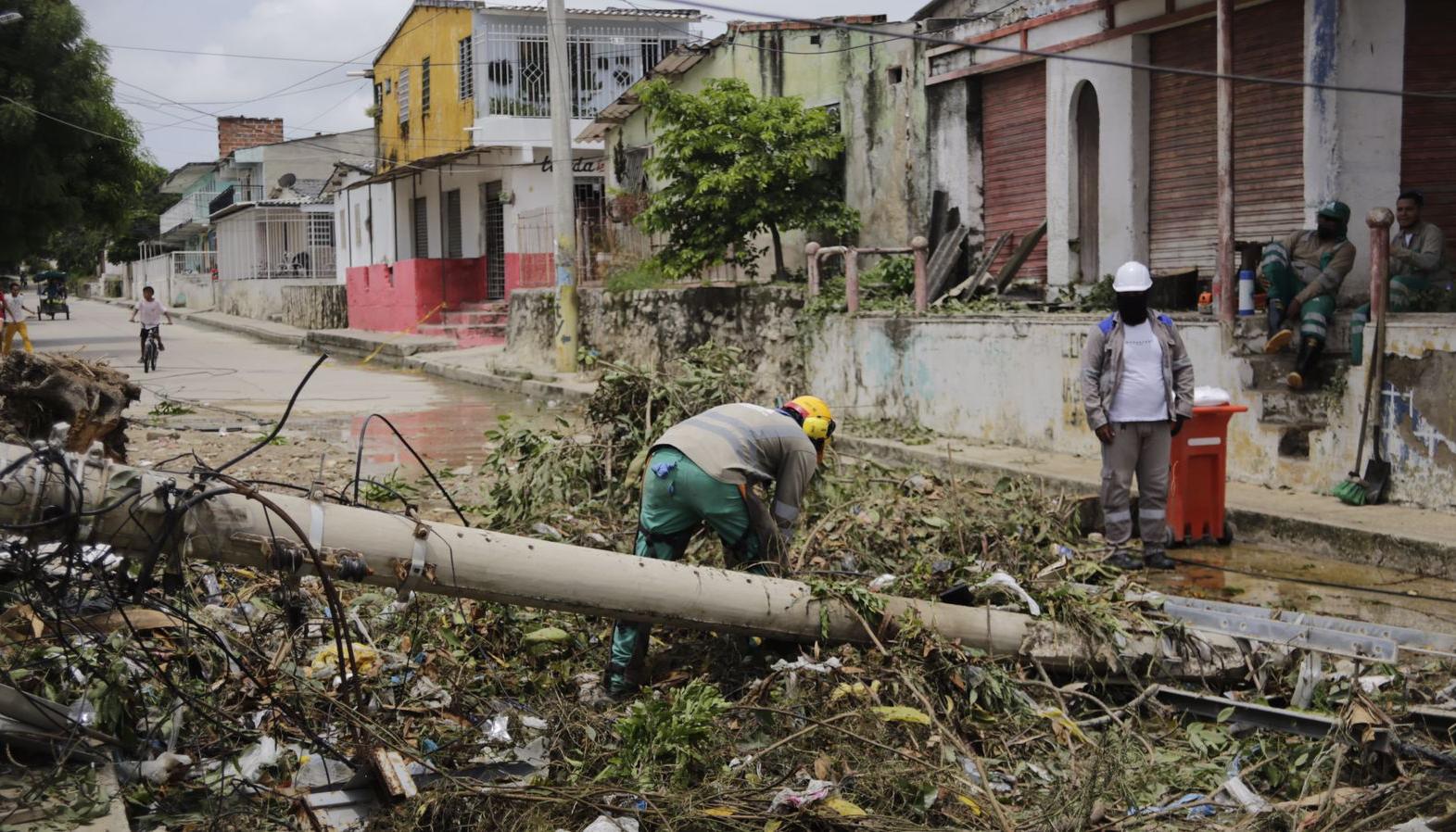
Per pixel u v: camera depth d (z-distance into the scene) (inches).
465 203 1259.2
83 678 185.2
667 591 201.2
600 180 1156.5
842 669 204.8
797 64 748.0
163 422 589.3
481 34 1122.7
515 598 192.9
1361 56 418.6
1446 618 274.8
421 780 179.0
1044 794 179.0
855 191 711.7
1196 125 492.1
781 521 221.6
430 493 411.8
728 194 690.2
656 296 758.5
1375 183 424.2
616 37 1163.9
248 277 1891.0
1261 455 398.3
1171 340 326.3
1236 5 458.3
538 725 197.5
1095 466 428.5
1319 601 291.1
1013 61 576.7
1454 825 160.6
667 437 219.9
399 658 214.4
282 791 172.1
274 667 194.5
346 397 782.5
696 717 182.5
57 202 1222.9
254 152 1927.9
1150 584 311.4
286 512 176.9
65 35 1201.4
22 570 171.0
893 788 176.2
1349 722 187.2
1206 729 201.5
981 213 623.5
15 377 274.1
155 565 175.0
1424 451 351.3
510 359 930.1
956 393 514.6
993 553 270.7
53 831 151.7
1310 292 386.0
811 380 618.5
